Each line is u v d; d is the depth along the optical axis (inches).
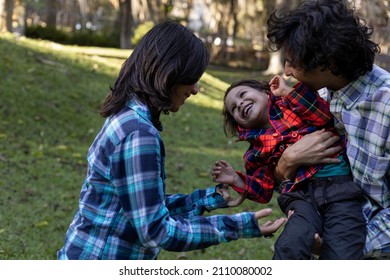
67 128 391.5
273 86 113.3
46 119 392.2
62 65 512.7
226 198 110.0
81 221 96.9
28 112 392.2
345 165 105.8
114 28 1283.2
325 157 105.1
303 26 98.1
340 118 103.9
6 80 426.3
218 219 97.6
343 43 96.2
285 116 111.8
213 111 534.3
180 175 329.7
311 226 100.9
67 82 470.9
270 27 103.6
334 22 97.6
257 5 1422.2
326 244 101.0
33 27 1039.6
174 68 93.9
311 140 105.3
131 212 91.5
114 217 94.0
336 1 100.3
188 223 94.3
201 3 1840.6
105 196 94.2
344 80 101.7
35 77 454.6
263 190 112.0
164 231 90.9
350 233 99.9
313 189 105.5
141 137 91.4
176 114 483.5
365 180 101.2
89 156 96.9
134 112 94.0
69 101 433.4
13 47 508.1
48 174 299.4
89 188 95.8
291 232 100.4
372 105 98.9
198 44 96.5
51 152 339.9
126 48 1007.6
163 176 96.3
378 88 99.7
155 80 94.0
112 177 92.8
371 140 99.5
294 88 108.5
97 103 449.1
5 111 381.7
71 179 297.7
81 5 1513.3
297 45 98.5
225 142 438.0
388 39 992.2
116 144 92.4
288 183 108.9
